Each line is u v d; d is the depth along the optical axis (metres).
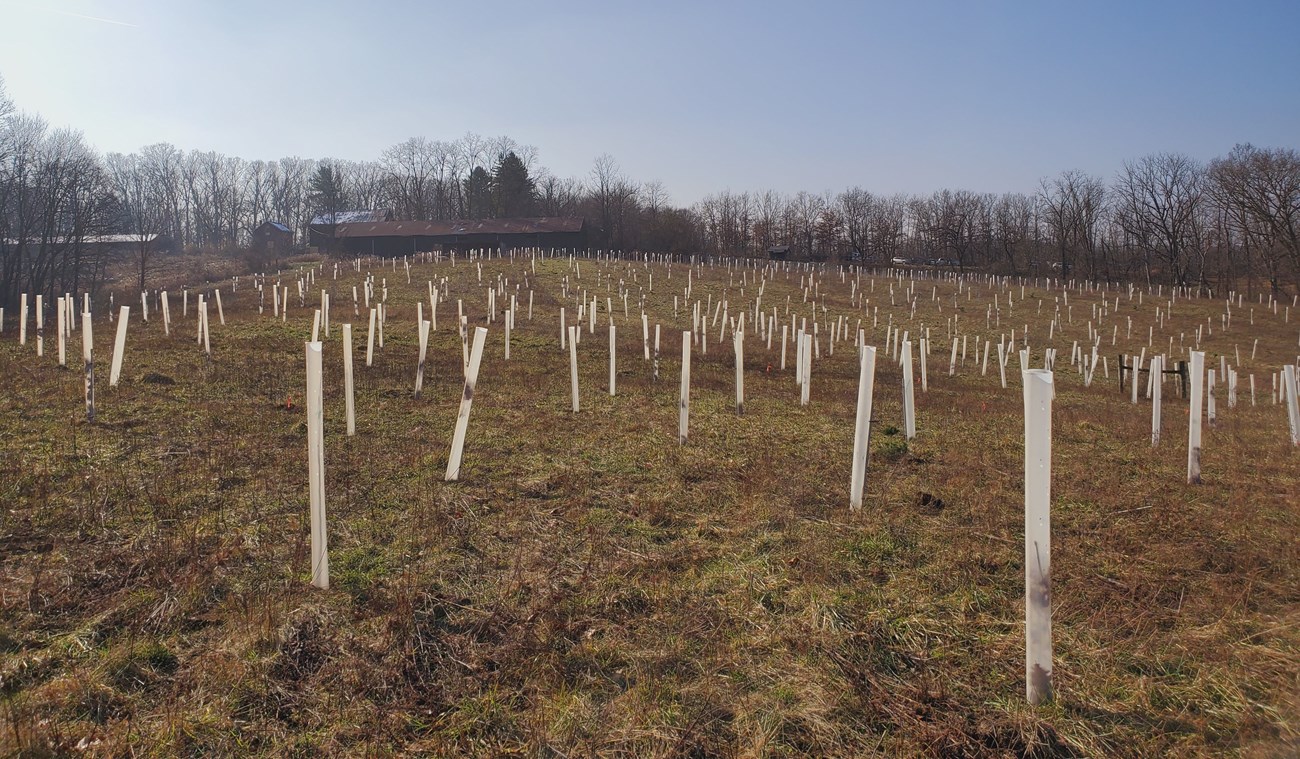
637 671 3.82
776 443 9.52
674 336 27.47
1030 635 3.54
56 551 5.07
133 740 3.20
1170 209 68.94
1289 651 4.02
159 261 61.16
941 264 84.25
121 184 85.94
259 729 3.33
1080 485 7.66
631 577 4.97
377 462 7.58
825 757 3.20
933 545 5.70
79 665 3.73
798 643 4.12
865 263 83.50
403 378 13.91
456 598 4.57
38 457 7.33
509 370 16.06
